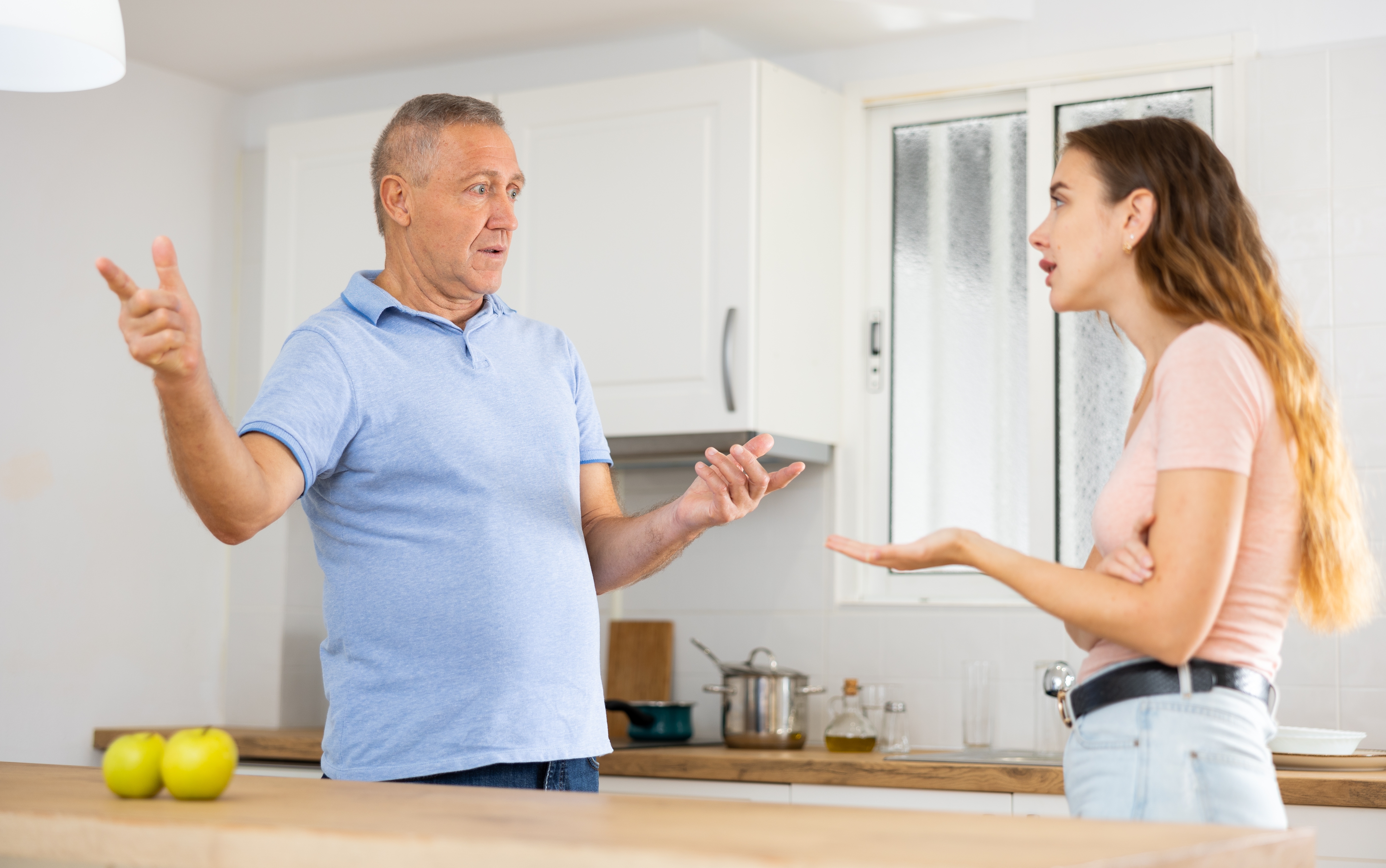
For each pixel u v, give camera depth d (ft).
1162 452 4.22
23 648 10.52
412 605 5.67
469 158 6.17
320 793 4.29
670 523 6.12
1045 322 10.05
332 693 5.82
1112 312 4.74
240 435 5.37
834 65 10.79
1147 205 4.56
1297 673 8.80
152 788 4.13
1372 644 8.63
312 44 11.17
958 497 10.36
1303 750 7.69
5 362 10.51
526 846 3.24
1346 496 4.42
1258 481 4.28
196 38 11.07
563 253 10.14
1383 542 8.70
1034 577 4.27
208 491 4.75
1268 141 9.25
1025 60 10.13
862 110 10.69
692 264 9.71
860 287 10.61
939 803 8.17
